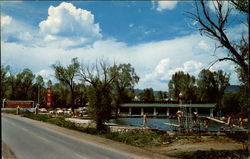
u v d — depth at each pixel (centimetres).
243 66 1608
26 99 9400
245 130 2511
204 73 7406
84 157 1511
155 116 6319
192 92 7631
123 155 1636
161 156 1658
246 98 1742
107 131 2745
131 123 4472
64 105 9225
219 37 1638
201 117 6225
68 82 6338
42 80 9812
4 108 6372
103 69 3125
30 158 1424
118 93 6800
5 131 2509
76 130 2991
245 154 1686
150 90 9262
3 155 1423
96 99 2948
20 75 9275
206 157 1645
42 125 3362
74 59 6147
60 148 1770
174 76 8131
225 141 2119
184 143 2064
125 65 6981
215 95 7344
